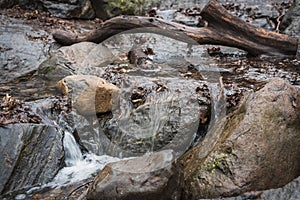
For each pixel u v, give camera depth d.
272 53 6.83
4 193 3.78
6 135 4.06
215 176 3.41
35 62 6.62
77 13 9.52
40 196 3.78
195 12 9.41
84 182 4.04
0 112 4.53
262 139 3.44
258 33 6.77
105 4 9.68
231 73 5.91
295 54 6.80
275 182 3.34
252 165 3.34
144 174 3.32
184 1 10.35
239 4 9.54
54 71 6.14
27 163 4.01
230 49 7.27
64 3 9.45
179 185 3.40
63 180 4.07
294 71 6.01
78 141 4.66
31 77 6.22
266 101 3.61
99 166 4.42
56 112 4.79
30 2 9.34
